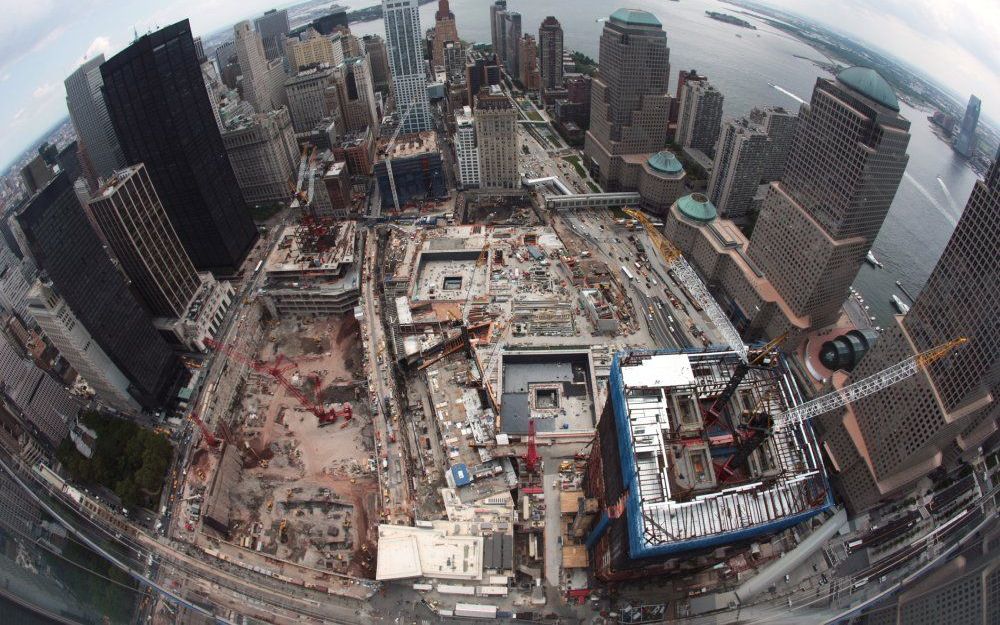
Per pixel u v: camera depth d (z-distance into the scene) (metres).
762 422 162.62
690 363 182.25
